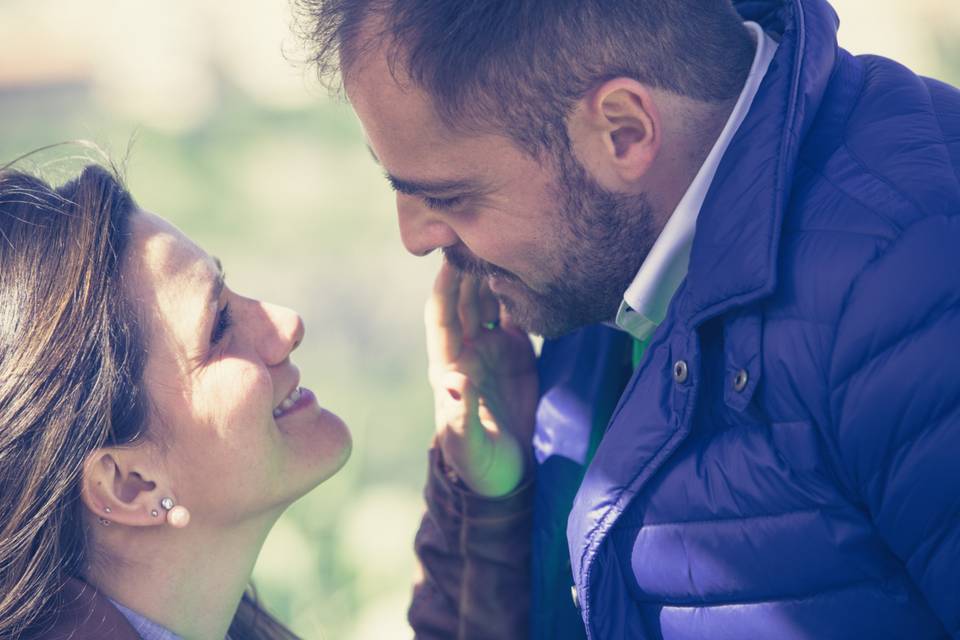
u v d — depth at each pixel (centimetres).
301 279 771
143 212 195
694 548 170
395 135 179
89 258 180
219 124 838
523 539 229
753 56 187
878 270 151
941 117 169
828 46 178
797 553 161
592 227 185
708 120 181
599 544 176
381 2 175
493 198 183
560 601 224
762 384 161
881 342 150
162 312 186
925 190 155
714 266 165
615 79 175
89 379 178
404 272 781
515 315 203
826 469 157
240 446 189
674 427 169
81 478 178
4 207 182
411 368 719
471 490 228
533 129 176
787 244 161
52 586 176
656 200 184
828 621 162
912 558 151
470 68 171
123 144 809
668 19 178
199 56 864
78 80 867
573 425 225
